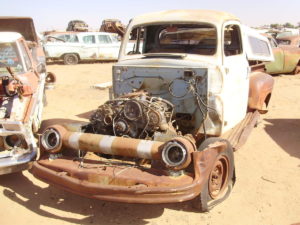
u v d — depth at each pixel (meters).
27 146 4.81
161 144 3.86
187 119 4.92
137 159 4.25
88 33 19.11
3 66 6.17
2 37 6.36
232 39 5.89
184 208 4.35
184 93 4.80
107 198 3.69
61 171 4.09
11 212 4.27
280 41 16.84
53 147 4.28
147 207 4.39
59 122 7.83
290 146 6.49
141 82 5.06
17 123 4.72
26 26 8.50
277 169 5.50
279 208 4.40
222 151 4.21
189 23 5.28
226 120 5.22
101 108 4.52
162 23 5.45
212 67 4.74
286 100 10.27
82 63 19.83
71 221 4.12
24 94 5.41
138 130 4.37
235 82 5.48
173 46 5.85
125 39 5.71
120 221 4.11
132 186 3.65
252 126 6.18
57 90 11.58
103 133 4.56
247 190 4.81
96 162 4.17
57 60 20.08
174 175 3.74
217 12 5.51
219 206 4.39
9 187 4.90
